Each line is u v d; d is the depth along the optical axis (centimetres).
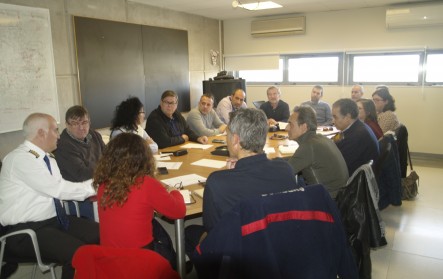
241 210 109
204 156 297
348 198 203
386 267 256
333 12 603
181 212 172
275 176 142
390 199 294
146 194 158
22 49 365
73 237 196
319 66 639
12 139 372
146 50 536
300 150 234
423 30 541
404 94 572
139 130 329
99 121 468
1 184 197
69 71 431
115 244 159
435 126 557
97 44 457
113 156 160
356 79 612
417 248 282
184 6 559
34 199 198
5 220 195
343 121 276
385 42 571
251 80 711
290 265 113
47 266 189
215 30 697
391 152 288
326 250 117
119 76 493
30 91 376
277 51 664
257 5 516
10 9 351
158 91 566
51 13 404
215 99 608
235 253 109
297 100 664
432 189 418
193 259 126
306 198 116
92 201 219
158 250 173
